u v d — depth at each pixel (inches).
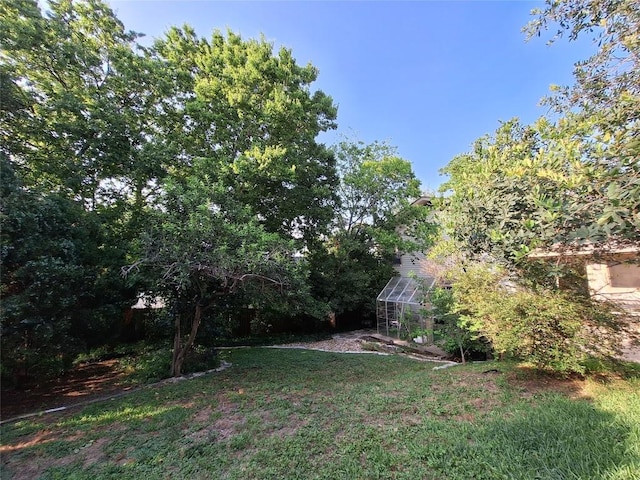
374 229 578.9
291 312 383.6
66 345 247.6
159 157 327.9
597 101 152.4
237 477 117.9
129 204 360.5
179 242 240.5
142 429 170.6
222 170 342.3
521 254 123.4
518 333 185.6
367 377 272.7
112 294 286.0
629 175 99.7
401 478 108.5
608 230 95.7
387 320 495.8
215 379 270.5
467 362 295.3
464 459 115.9
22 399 244.7
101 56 350.0
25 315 212.4
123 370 327.6
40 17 295.1
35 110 281.7
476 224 158.4
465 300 226.7
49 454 147.9
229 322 467.8
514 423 139.6
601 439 120.0
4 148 263.4
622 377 186.7
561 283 197.0
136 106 368.8
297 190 442.6
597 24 145.0
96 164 314.2
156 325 366.3
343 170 613.6
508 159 166.4
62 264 231.3
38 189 249.6
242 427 165.0
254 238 263.3
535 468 106.3
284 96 383.6
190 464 130.6
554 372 204.5
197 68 429.4
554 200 113.8
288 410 185.2
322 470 117.5
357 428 150.6
